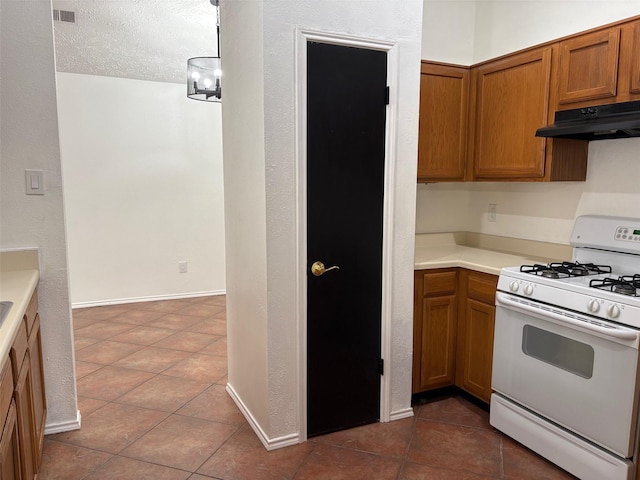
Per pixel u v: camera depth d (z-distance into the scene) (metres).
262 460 2.24
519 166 2.71
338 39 2.24
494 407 2.48
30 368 1.91
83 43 3.96
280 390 2.32
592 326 1.92
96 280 4.83
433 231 3.40
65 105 4.52
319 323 2.38
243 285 2.55
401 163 2.48
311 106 2.24
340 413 2.50
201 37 3.95
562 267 2.41
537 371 2.21
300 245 2.26
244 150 2.41
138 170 4.86
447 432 2.50
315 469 2.18
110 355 3.54
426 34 3.15
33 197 2.29
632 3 2.43
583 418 2.02
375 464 2.22
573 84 2.41
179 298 5.18
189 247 5.17
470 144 3.04
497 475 2.14
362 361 2.52
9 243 2.28
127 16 3.56
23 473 1.64
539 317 2.17
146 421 2.59
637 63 2.13
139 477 2.11
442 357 2.83
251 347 2.48
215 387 3.02
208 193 5.18
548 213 2.91
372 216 2.45
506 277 2.39
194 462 2.22
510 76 2.74
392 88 2.40
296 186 2.22
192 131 5.03
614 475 1.91
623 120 2.05
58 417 2.46
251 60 2.23
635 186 2.45
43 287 2.35
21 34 2.20
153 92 4.82
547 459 2.22
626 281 2.08
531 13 2.94
